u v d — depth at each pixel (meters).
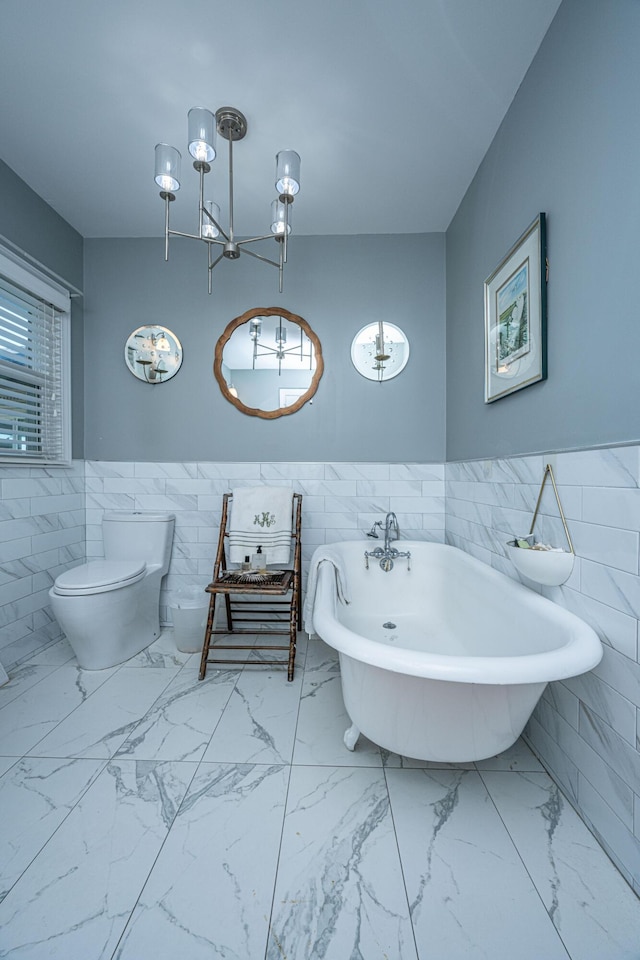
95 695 1.91
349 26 1.42
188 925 0.96
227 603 2.60
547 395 1.46
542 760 1.49
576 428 1.29
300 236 2.69
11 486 2.16
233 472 2.71
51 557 2.44
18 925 0.95
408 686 1.15
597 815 1.17
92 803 1.30
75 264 2.65
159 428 2.73
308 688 1.99
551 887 1.04
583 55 1.22
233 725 1.69
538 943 0.93
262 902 1.01
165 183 1.63
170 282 2.71
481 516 2.09
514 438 1.73
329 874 1.07
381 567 2.45
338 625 1.23
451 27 1.42
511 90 1.66
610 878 1.07
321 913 0.98
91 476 2.74
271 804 1.30
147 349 2.71
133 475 2.74
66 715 1.75
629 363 1.06
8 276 2.12
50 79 1.63
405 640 2.15
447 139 1.91
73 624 2.04
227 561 2.69
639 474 1.03
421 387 2.69
